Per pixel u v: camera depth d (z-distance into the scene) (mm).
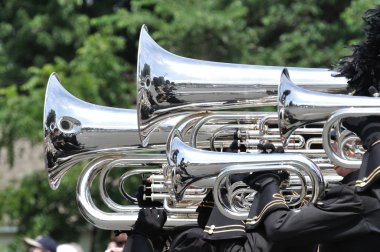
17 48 24938
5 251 20578
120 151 7789
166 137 7727
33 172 20484
